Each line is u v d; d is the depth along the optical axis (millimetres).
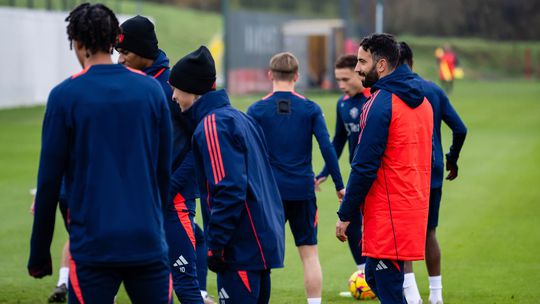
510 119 92875
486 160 59156
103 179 13883
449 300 25016
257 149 17391
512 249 32062
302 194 22859
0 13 106438
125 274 14391
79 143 13922
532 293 25719
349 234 25578
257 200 16906
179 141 20766
